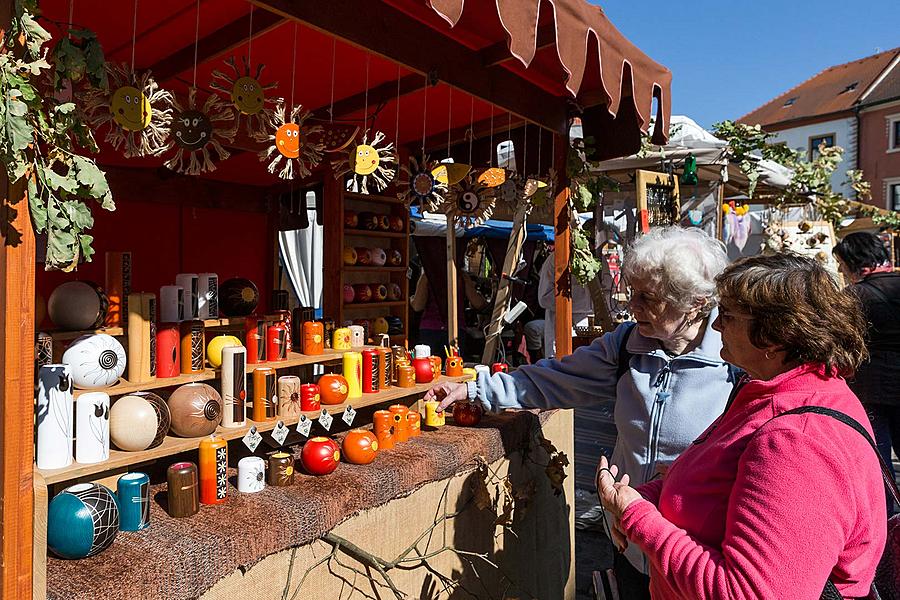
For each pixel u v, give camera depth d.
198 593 1.39
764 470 1.08
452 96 3.06
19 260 1.15
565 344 3.26
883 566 1.27
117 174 3.73
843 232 12.72
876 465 1.11
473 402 2.50
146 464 2.01
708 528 1.22
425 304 6.99
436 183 3.01
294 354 2.27
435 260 6.86
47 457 1.41
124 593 1.25
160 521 1.56
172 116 1.75
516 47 1.71
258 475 1.78
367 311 4.06
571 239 3.29
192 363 1.88
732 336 1.28
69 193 1.21
